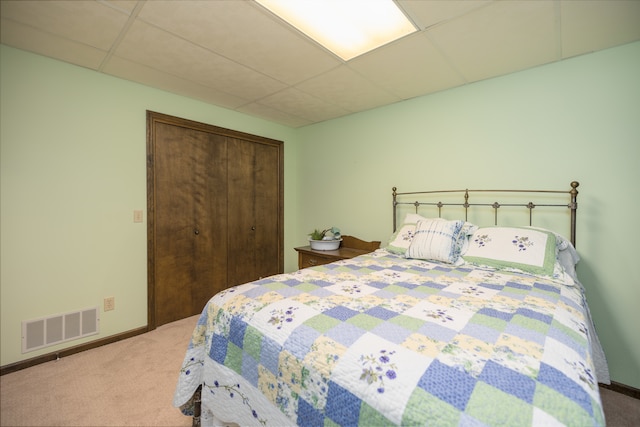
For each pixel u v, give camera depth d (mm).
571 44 1764
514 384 688
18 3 1424
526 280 1546
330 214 3408
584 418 605
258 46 1837
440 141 2514
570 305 1222
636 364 1730
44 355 1979
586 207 1877
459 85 2385
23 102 1882
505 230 1932
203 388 1294
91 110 2158
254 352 1066
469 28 1632
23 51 1870
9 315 1867
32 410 1516
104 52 1902
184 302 2740
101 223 2225
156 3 1440
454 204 2443
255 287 1422
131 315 2395
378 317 1064
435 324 998
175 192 2656
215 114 2918
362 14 1538
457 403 654
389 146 2859
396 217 2816
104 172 2229
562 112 1956
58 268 2043
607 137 1807
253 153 3332
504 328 959
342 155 3271
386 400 709
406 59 1979
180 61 2023
